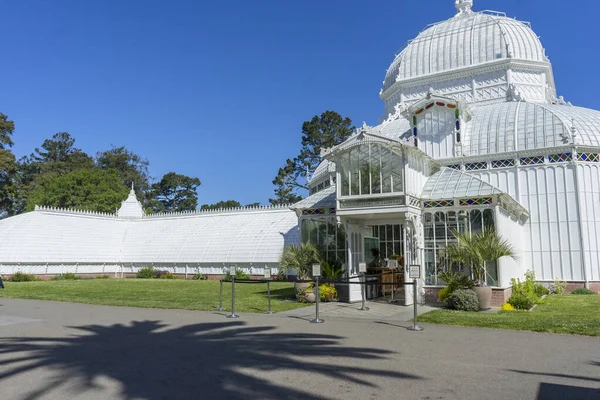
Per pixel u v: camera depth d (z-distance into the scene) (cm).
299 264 1970
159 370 792
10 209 6675
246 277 3481
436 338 1083
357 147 1903
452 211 1858
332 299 1947
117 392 671
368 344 1009
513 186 2491
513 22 3478
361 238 2100
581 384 697
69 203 5984
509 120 2631
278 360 858
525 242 2445
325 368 796
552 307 1700
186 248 4059
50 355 920
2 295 2291
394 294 2309
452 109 2644
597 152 2409
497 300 1694
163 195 9138
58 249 3906
